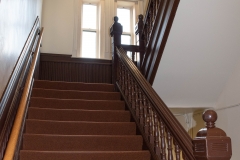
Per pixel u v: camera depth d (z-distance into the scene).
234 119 3.94
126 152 2.79
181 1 3.08
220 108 4.28
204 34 3.44
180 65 3.77
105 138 3.02
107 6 6.47
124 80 4.11
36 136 2.83
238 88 3.85
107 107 3.84
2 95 2.04
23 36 2.97
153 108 2.78
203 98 4.34
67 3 6.04
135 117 3.44
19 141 2.46
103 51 6.16
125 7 6.72
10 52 2.29
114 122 3.36
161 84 4.01
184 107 4.39
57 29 5.79
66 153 2.65
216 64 3.84
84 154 2.69
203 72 3.92
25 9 3.07
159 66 3.73
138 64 4.34
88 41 6.29
